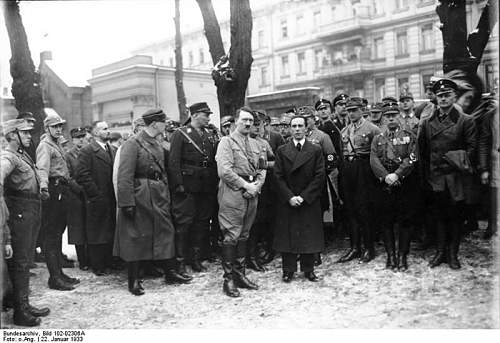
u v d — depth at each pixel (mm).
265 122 6203
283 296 4465
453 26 5910
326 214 5969
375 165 4918
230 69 6703
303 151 4832
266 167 5078
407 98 6410
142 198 4836
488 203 5164
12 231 4012
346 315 3904
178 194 5254
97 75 18406
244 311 4148
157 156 5082
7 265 4078
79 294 4863
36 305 4527
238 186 4715
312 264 4852
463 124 4668
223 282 4918
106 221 5590
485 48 5945
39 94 7746
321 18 29750
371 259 5309
